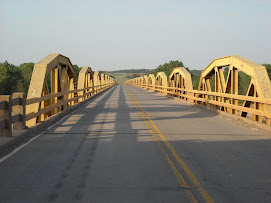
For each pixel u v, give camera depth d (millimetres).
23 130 8625
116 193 4227
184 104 22109
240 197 4133
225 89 15031
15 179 4840
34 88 10406
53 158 6199
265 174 5242
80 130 9828
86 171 5285
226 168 5586
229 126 11148
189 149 7164
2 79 90438
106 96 34156
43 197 4070
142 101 25359
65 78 16000
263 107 10727
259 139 8586
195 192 4301
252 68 11539
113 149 7051
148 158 6242
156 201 3945
